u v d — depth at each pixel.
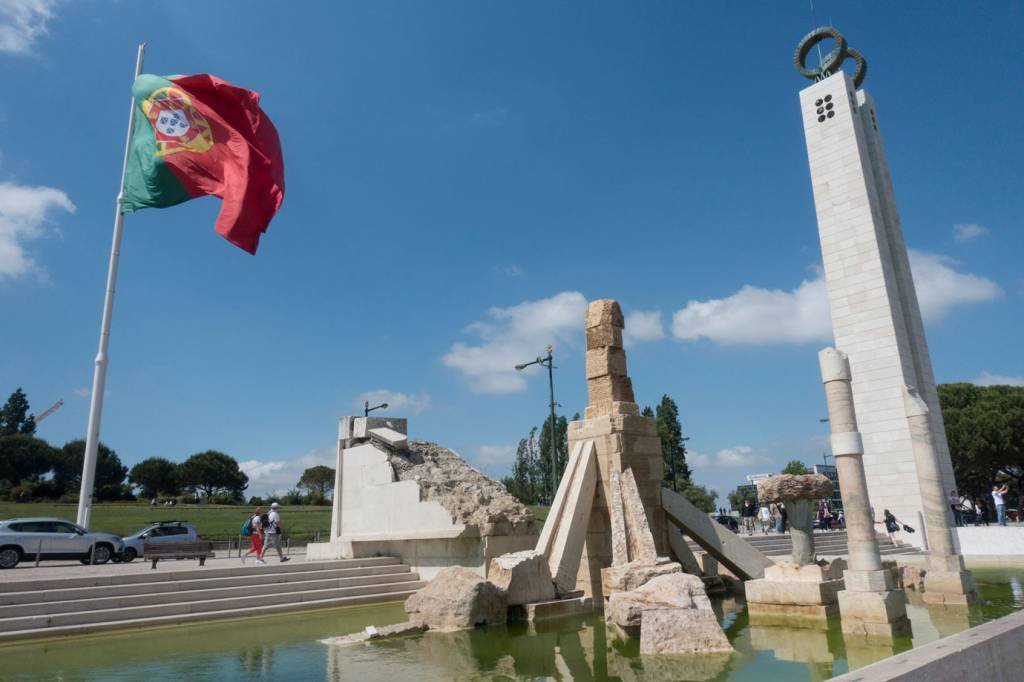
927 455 14.93
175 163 21.84
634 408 17.12
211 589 15.35
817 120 40.34
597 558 15.70
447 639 11.69
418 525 19.33
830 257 38.56
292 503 72.56
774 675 8.56
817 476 13.99
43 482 65.81
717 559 17.23
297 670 9.44
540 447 57.56
